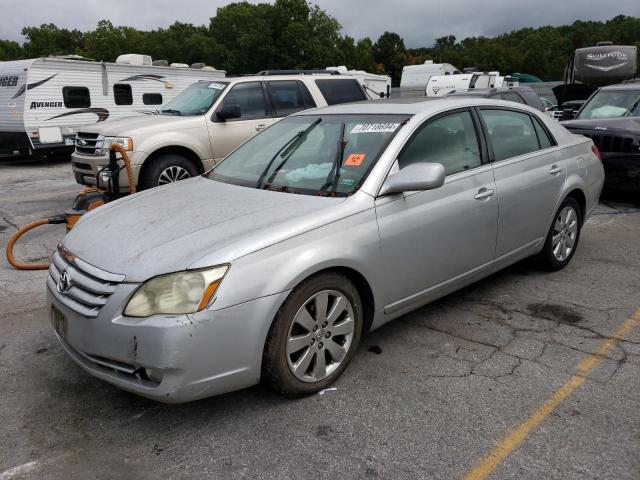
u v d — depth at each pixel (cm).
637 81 1070
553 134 508
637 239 635
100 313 287
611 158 780
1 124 1500
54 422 308
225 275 281
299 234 309
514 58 9325
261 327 292
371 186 348
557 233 513
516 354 372
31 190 1084
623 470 260
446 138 405
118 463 274
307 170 382
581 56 1922
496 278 514
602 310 440
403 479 258
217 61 7212
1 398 333
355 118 416
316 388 327
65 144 1516
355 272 336
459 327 415
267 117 886
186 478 262
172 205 362
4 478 264
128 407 322
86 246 327
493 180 425
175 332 270
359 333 347
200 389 282
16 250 643
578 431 289
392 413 309
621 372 347
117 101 1606
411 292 374
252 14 6906
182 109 879
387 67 9538
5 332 424
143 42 7631
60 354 388
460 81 2019
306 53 5484
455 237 392
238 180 404
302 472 264
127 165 619
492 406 313
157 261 289
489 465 265
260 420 305
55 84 1470
